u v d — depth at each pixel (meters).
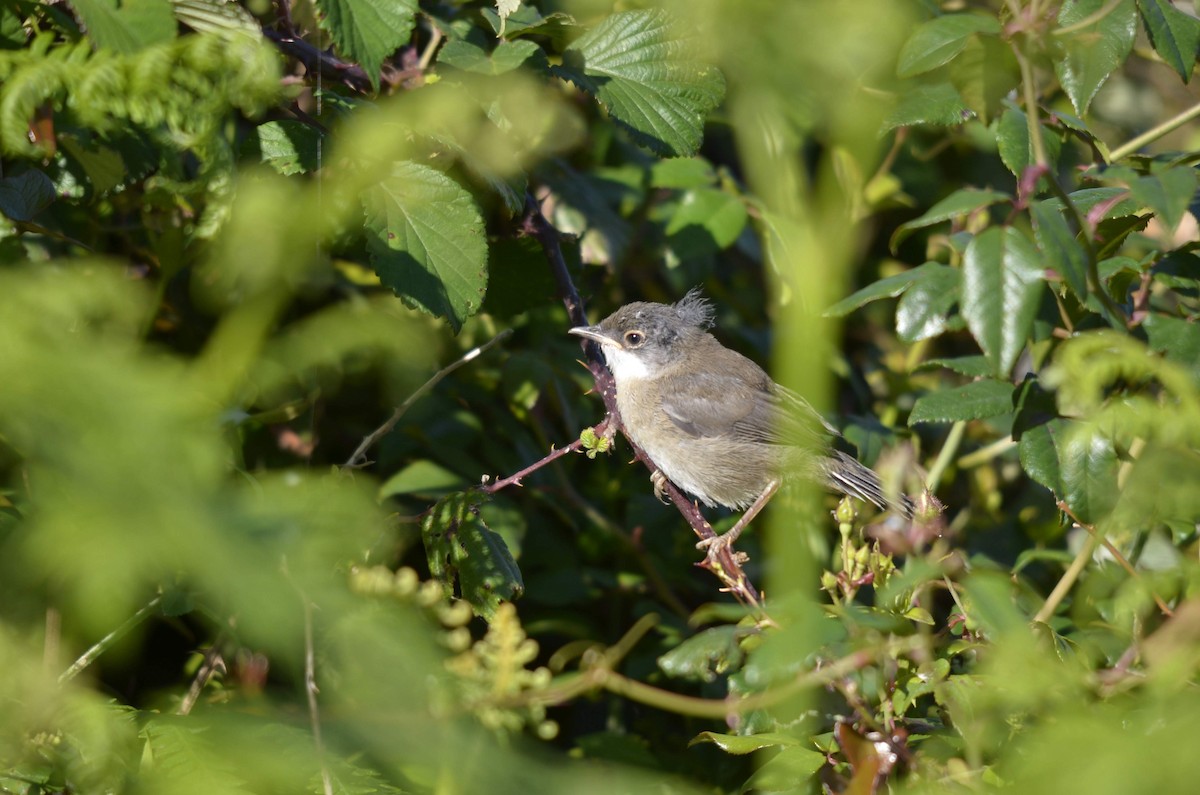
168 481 2.95
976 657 6.13
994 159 13.41
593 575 10.20
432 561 7.15
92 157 7.61
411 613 4.61
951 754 5.85
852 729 5.68
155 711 4.97
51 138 5.71
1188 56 7.68
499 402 10.73
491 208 9.10
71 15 6.89
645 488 11.33
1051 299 7.42
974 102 6.91
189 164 8.83
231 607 3.42
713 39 7.14
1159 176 5.97
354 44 6.90
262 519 3.23
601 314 12.49
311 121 7.36
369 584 4.52
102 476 2.89
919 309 6.93
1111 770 3.50
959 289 5.83
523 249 9.55
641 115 8.40
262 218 5.23
